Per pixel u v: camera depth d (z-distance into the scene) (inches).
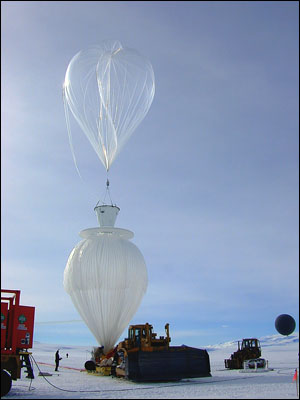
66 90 1128.8
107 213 1227.2
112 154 1170.0
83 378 1072.8
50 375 1167.6
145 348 981.8
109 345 1149.7
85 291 1115.9
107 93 1109.1
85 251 1147.9
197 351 984.3
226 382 889.5
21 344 780.0
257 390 722.2
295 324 1352.1
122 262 1125.1
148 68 1128.2
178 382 910.4
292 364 1749.5
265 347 4616.1
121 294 1117.1
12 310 792.9
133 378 910.4
